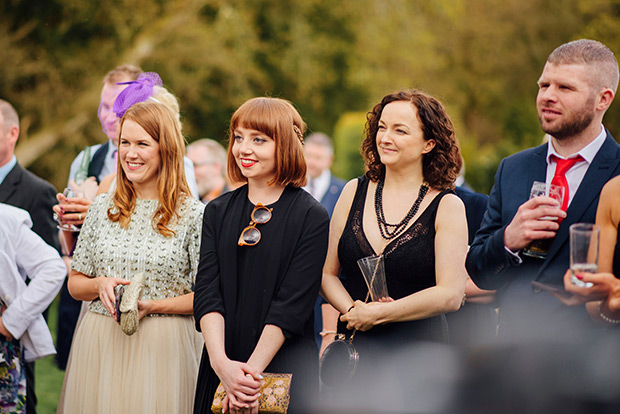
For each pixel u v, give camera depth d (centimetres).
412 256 403
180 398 430
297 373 398
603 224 363
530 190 400
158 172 448
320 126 1973
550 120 381
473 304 457
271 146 411
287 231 407
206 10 1731
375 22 1938
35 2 1485
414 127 410
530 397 379
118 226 443
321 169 938
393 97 419
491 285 392
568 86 375
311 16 1898
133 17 1559
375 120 430
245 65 1694
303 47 1811
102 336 435
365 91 1972
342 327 420
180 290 440
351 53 1942
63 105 1512
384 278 400
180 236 439
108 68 1545
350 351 397
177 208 446
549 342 374
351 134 1634
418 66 2016
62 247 627
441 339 406
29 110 1493
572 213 377
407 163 415
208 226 420
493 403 390
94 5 1498
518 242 368
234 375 381
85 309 520
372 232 417
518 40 2112
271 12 1811
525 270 388
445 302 395
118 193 448
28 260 484
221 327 399
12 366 475
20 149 1495
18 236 483
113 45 1548
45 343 488
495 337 402
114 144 582
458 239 403
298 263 403
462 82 2119
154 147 441
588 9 1917
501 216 410
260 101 416
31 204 608
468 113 2206
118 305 417
